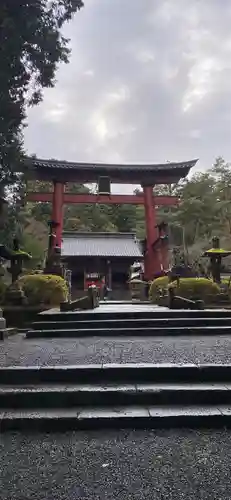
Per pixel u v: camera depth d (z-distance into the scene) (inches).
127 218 1765.5
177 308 370.3
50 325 296.8
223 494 82.9
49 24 471.5
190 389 136.6
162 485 87.0
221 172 1656.0
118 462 99.0
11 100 482.9
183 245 1385.3
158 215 1592.0
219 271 533.3
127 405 134.4
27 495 83.9
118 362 166.1
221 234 1459.2
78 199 915.4
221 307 422.9
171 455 102.4
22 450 107.3
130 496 82.8
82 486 87.4
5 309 377.4
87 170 896.3
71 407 133.7
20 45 430.3
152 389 137.1
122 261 1125.7
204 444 109.0
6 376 151.4
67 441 113.1
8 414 126.2
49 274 484.4
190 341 239.1
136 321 295.6
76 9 478.3
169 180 944.3
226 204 1505.9
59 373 152.3
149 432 118.5
